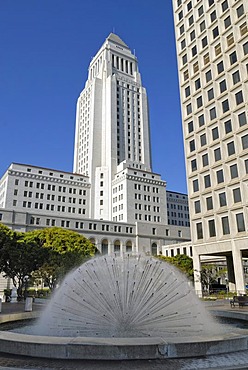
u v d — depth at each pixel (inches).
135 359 269.4
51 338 302.4
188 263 2172.7
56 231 2087.8
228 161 1568.7
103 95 4734.3
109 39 5132.9
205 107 1774.1
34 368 248.8
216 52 1753.2
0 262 1497.3
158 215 3875.5
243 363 265.3
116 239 3255.4
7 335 317.1
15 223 2795.3
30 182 3563.0
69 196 3826.3
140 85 5088.6
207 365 257.3
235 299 997.2
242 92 1545.3
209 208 1662.2
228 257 1748.3
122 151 4466.0
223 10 1743.4
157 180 4020.7
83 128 4857.3
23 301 1398.9
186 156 1867.6
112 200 3998.5
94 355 270.7
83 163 4621.1
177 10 2149.4
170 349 276.7
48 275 1649.9
